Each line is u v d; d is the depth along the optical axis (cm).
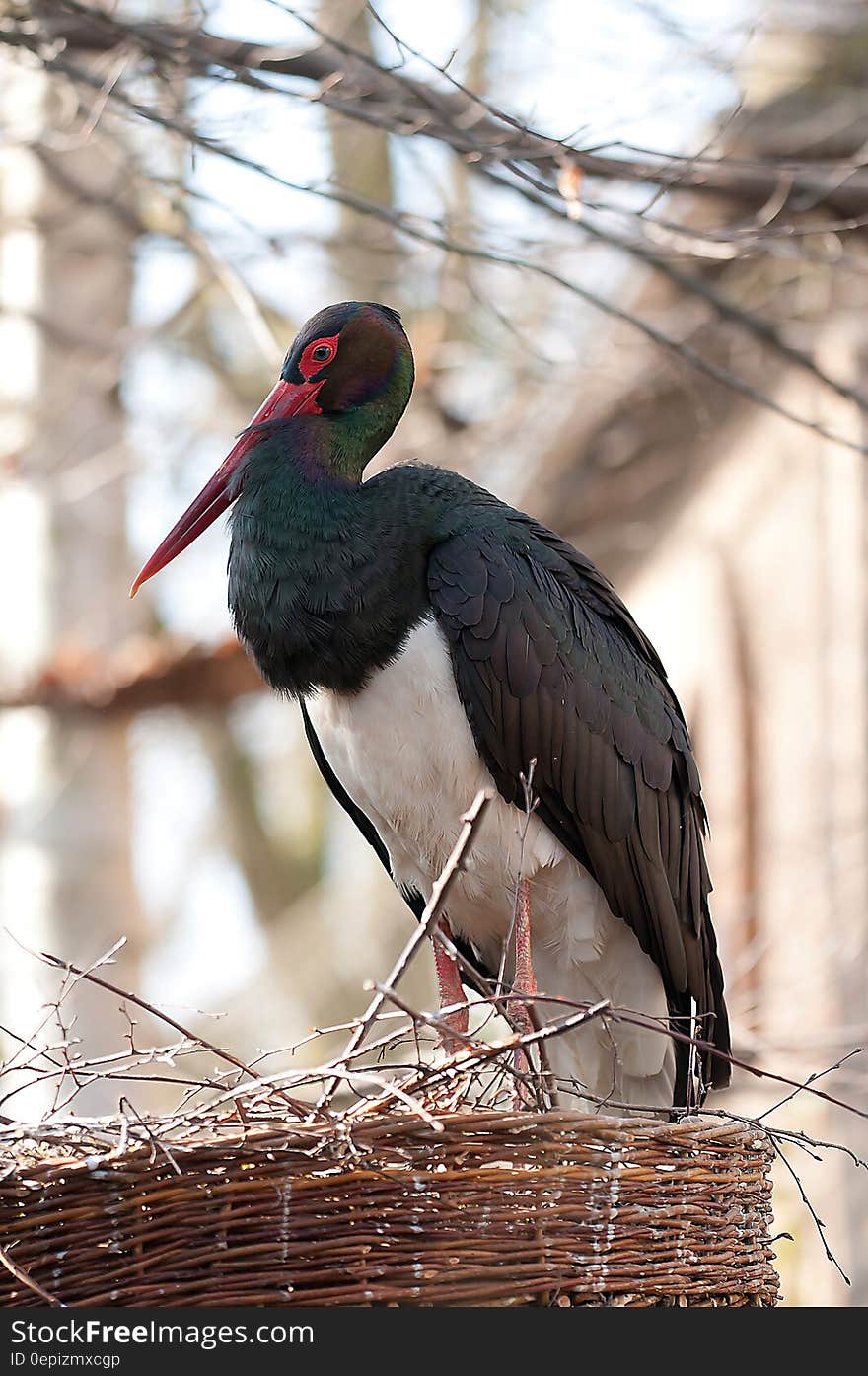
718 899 1786
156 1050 675
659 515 1975
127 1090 1466
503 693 812
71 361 1555
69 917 1481
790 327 1605
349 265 1603
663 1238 668
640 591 2039
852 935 1582
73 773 1498
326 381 879
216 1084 662
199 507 886
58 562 1533
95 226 1548
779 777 1723
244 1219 621
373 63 955
